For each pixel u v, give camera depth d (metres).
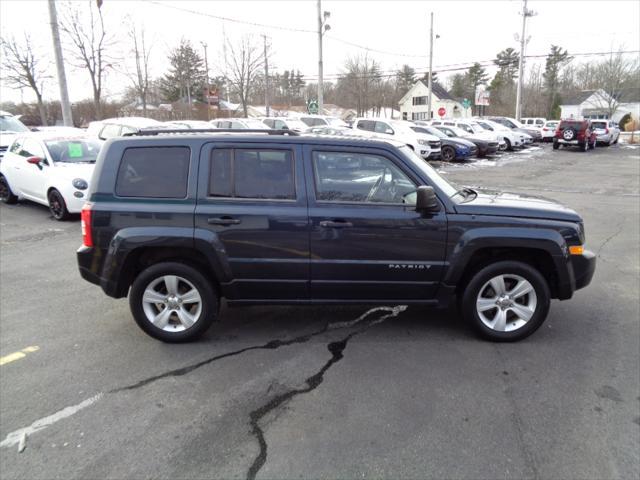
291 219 3.83
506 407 3.16
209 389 3.40
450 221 3.85
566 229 3.91
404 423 2.99
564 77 63.94
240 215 3.83
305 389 3.39
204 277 4.00
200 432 2.93
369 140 3.98
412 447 2.77
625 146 32.16
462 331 4.34
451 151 21.62
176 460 2.69
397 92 74.31
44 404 3.23
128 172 3.92
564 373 3.59
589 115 59.09
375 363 3.76
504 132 27.89
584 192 13.27
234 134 3.99
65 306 4.98
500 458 2.68
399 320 4.58
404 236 3.86
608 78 47.09
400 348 4.01
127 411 3.15
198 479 2.54
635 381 3.47
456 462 2.65
